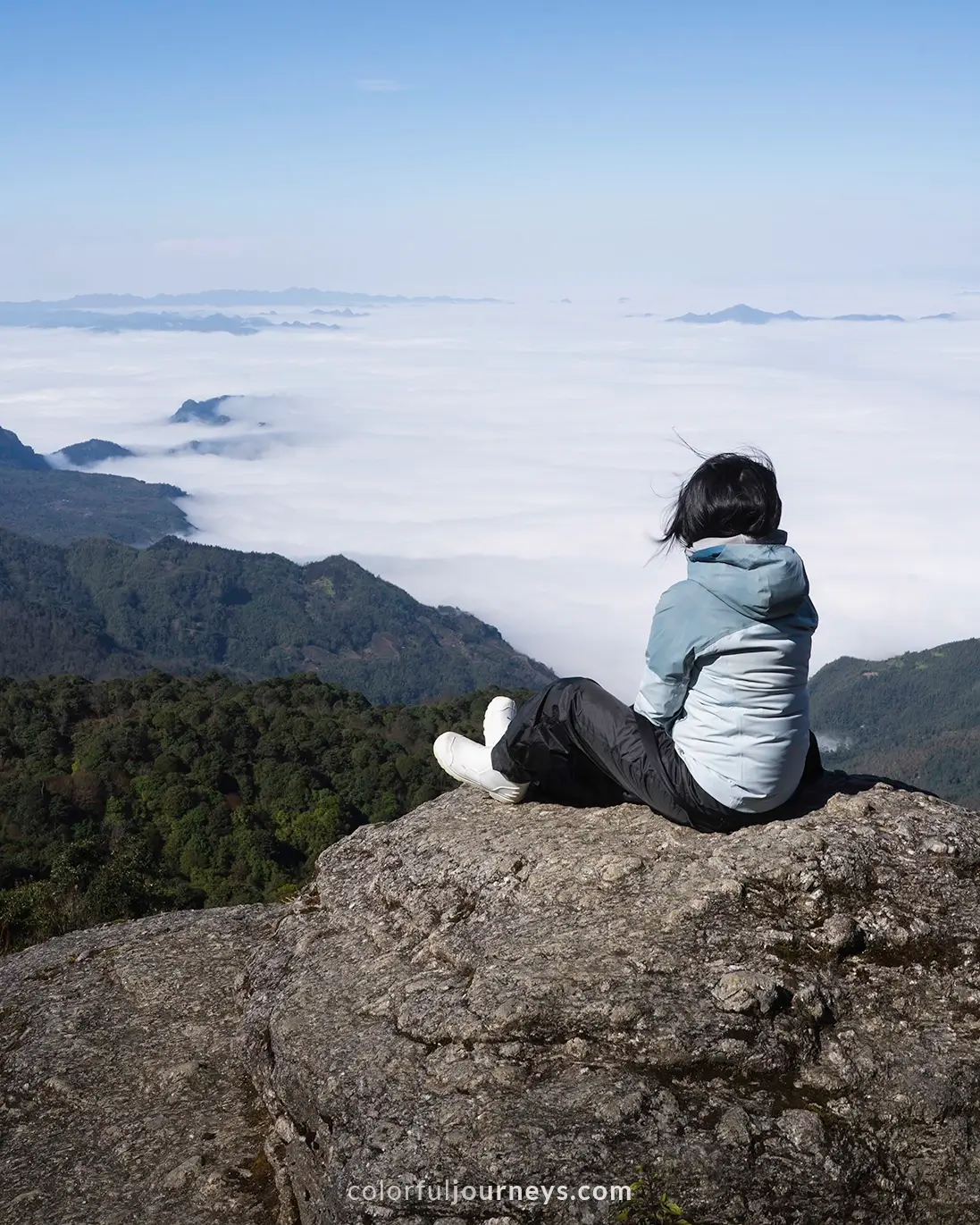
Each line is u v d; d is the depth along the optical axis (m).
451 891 3.45
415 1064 2.75
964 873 3.20
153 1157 3.05
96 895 9.38
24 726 50.66
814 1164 2.40
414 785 42.44
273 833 39.00
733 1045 2.63
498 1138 2.46
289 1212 2.74
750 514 3.05
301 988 3.27
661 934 2.97
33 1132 3.25
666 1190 2.34
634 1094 2.52
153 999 3.81
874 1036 2.71
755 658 3.08
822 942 2.92
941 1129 2.52
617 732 3.33
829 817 3.40
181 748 45.28
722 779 3.16
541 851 3.44
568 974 2.87
